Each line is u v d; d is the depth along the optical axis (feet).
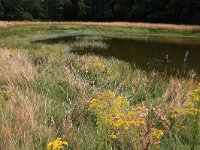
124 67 37.91
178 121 16.89
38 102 18.70
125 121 12.39
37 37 86.28
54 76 27.04
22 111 16.44
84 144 14.15
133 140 13.41
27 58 33.35
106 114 12.98
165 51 64.44
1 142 13.64
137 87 25.98
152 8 187.73
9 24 105.70
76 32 110.93
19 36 82.23
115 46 71.97
